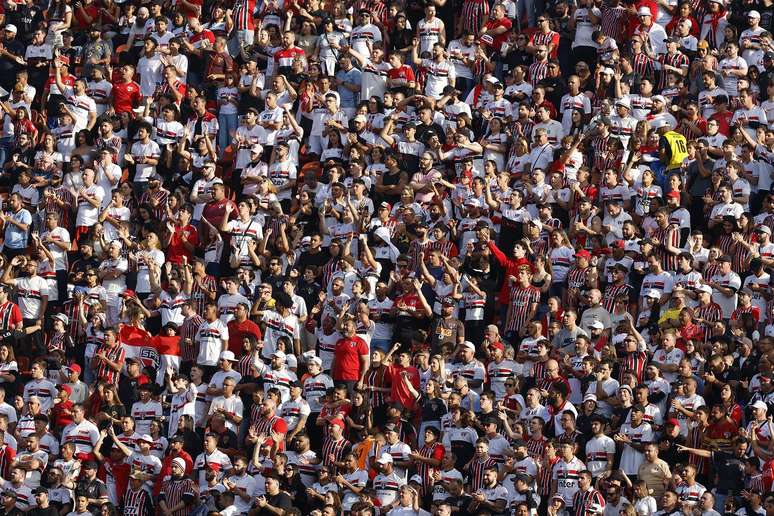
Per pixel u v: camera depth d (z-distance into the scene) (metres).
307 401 83.56
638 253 88.38
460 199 94.25
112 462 81.62
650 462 76.19
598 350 83.69
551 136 97.62
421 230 91.44
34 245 92.69
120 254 92.44
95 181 97.88
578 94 99.69
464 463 78.75
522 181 95.31
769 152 93.56
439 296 88.31
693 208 93.12
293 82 104.44
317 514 76.31
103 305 90.88
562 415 78.38
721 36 105.62
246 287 90.31
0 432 81.94
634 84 100.62
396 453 78.88
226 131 103.25
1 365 86.75
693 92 100.88
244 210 93.50
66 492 80.38
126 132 102.19
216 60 106.44
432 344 85.38
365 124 100.69
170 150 100.19
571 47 106.50
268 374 83.94
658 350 82.50
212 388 83.81
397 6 109.12
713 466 76.31
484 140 98.44
